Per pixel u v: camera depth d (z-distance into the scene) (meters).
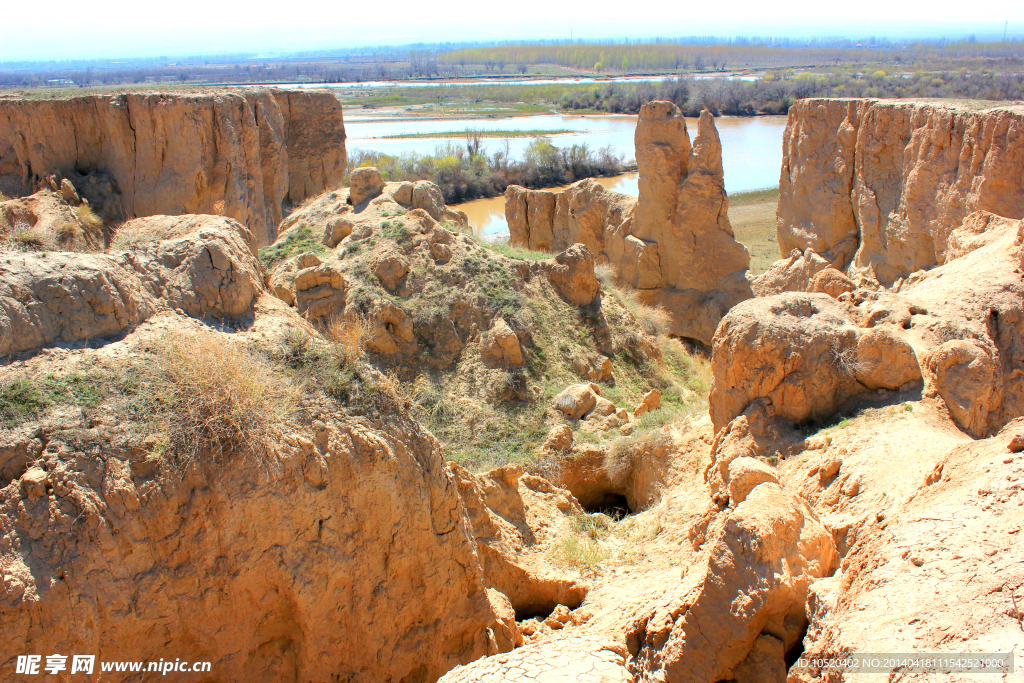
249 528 5.78
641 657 6.66
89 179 26.89
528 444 13.77
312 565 6.03
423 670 7.03
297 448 6.10
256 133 28.33
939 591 4.43
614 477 12.73
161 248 7.53
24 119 26.70
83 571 5.04
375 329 15.52
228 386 6.00
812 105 25.78
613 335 18.17
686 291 23.53
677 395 17.23
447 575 7.18
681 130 23.20
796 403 9.35
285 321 7.74
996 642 3.92
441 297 16.80
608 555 9.92
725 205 23.08
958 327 10.48
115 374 5.90
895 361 9.27
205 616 5.65
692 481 10.85
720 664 5.75
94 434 5.41
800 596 5.66
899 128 22.25
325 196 20.91
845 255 25.02
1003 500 4.94
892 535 5.16
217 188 26.89
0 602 4.69
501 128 97.06
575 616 8.55
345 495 6.34
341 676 6.41
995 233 14.36
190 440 5.70
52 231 20.69
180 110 26.22
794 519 6.01
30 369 5.69
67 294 6.21
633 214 24.92
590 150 72.06
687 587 6.64
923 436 7.91
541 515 10.81
